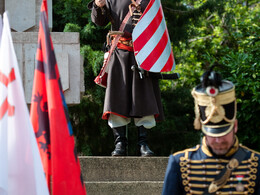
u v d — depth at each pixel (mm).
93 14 12445
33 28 14461
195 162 6938
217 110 6691
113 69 12141
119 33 12109
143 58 11875
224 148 6785
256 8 33906
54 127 7953
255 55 20750
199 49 29672
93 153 23656
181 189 6988
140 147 12266
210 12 27484
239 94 20188
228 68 20969
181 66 28922
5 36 8219
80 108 22906
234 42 26562
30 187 7820
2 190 7797
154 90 12438
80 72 13898
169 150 25906
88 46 22359
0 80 8125
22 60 13656
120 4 12281
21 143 7914
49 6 14609
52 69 8086
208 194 6789
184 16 26281
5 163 7863
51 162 8016
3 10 14617
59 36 13836
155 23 12047
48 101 8062
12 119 7961
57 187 7840
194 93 6930
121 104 12039
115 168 11094
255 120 20219
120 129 12266
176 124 26062
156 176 11148
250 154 6871
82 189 7953
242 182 6746
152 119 12211
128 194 10742
